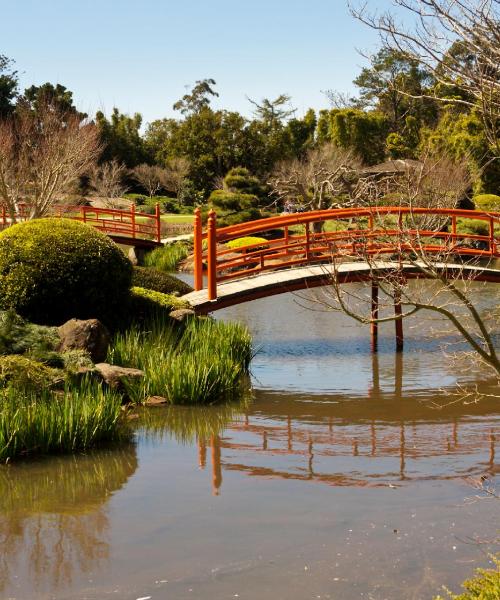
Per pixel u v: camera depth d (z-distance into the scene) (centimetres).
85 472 674
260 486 638
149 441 771
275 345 1349
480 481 645
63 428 730
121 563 493
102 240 1058
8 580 471
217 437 788
